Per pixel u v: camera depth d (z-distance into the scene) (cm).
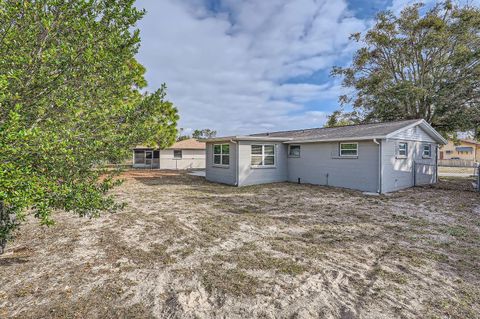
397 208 809
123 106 377
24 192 240
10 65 289
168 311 286
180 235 542
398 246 489
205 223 631
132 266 396
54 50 287
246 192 1112
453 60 1788
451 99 1753
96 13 349
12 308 286
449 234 558
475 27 1794
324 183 1311
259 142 1395
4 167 230
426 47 1908
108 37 352
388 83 2083
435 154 1473
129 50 391
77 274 367
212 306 297
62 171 299
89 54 307
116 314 279
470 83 1700
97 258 423
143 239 516
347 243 503
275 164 1452
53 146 256
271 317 278
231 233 558
